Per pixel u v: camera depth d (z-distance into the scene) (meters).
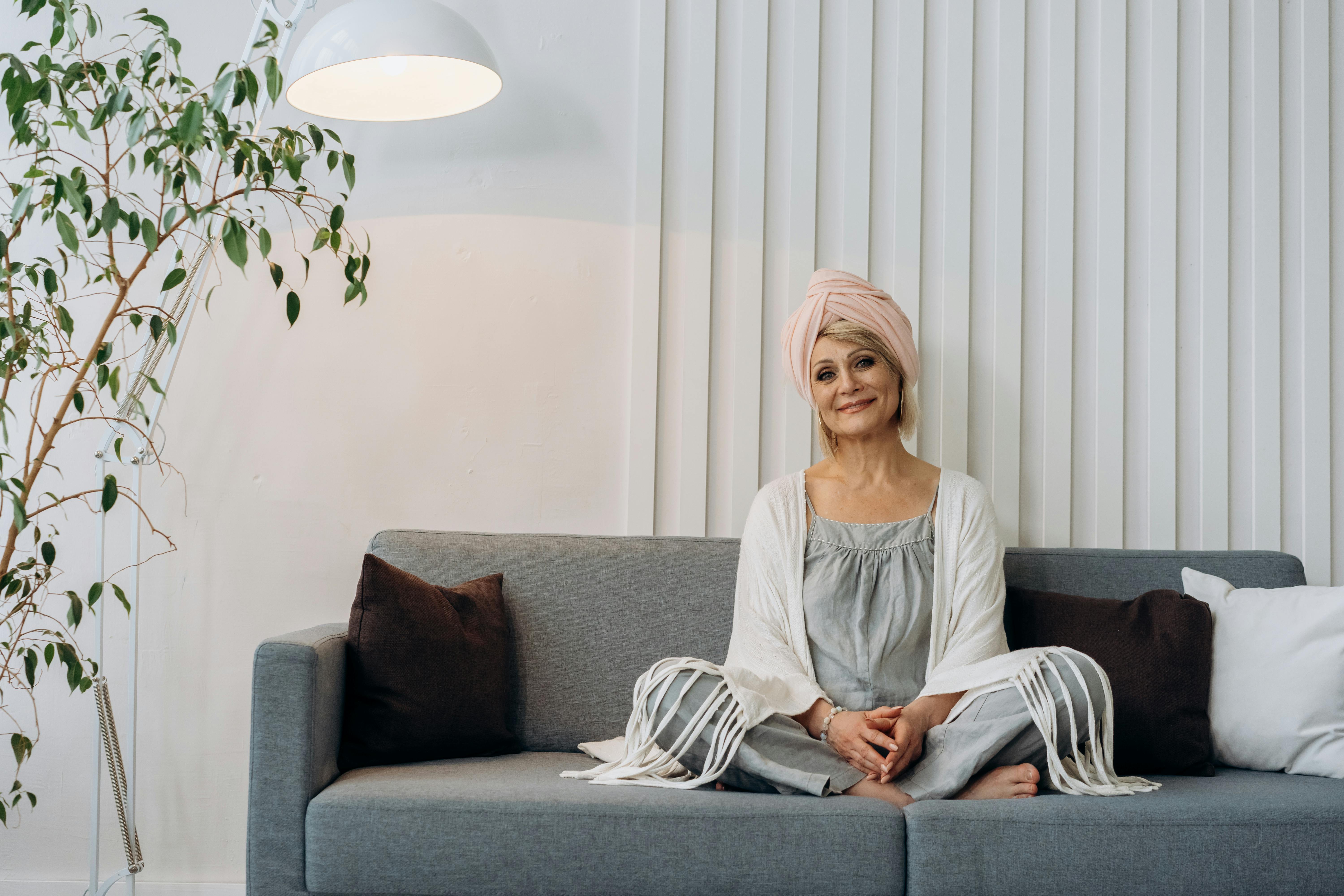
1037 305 2.21
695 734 1.43
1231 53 2.26
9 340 1.98
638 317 2.14
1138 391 2.21
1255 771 1.65
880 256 2.20
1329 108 2.26
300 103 1.96
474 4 2.19
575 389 2.16
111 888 1.96
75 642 2.05
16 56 2.06
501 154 2.18
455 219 2.17
